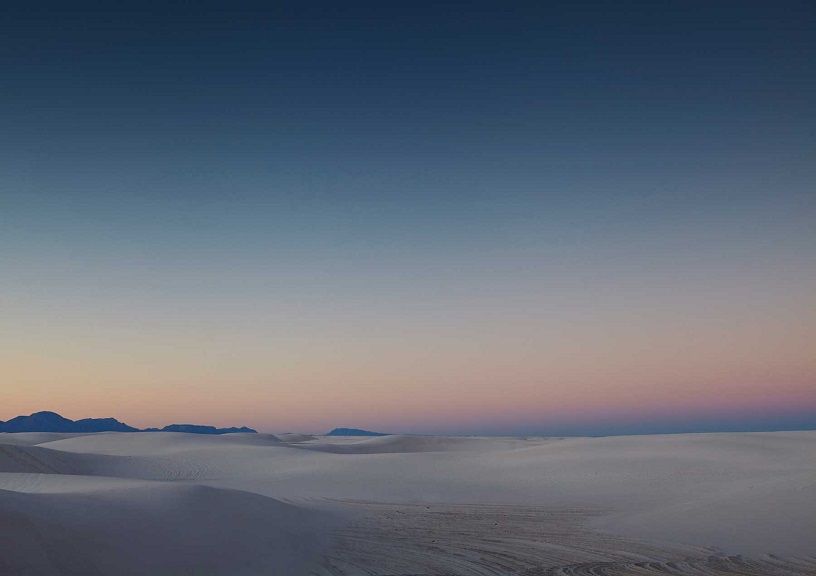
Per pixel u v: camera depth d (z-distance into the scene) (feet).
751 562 55.57
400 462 156.97
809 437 182.80
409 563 55.83
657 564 55.62
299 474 141.38
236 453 184.75
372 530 71.77
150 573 40.40
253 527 58.03
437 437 341.82
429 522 78.18
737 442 165.37
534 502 97.55
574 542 65.36
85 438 245.65
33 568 34.88
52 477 92.53
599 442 179.42
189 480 140.56
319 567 52.80
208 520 54.08
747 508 72.64
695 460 132.77
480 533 70.59
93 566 38.11
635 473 121.80
